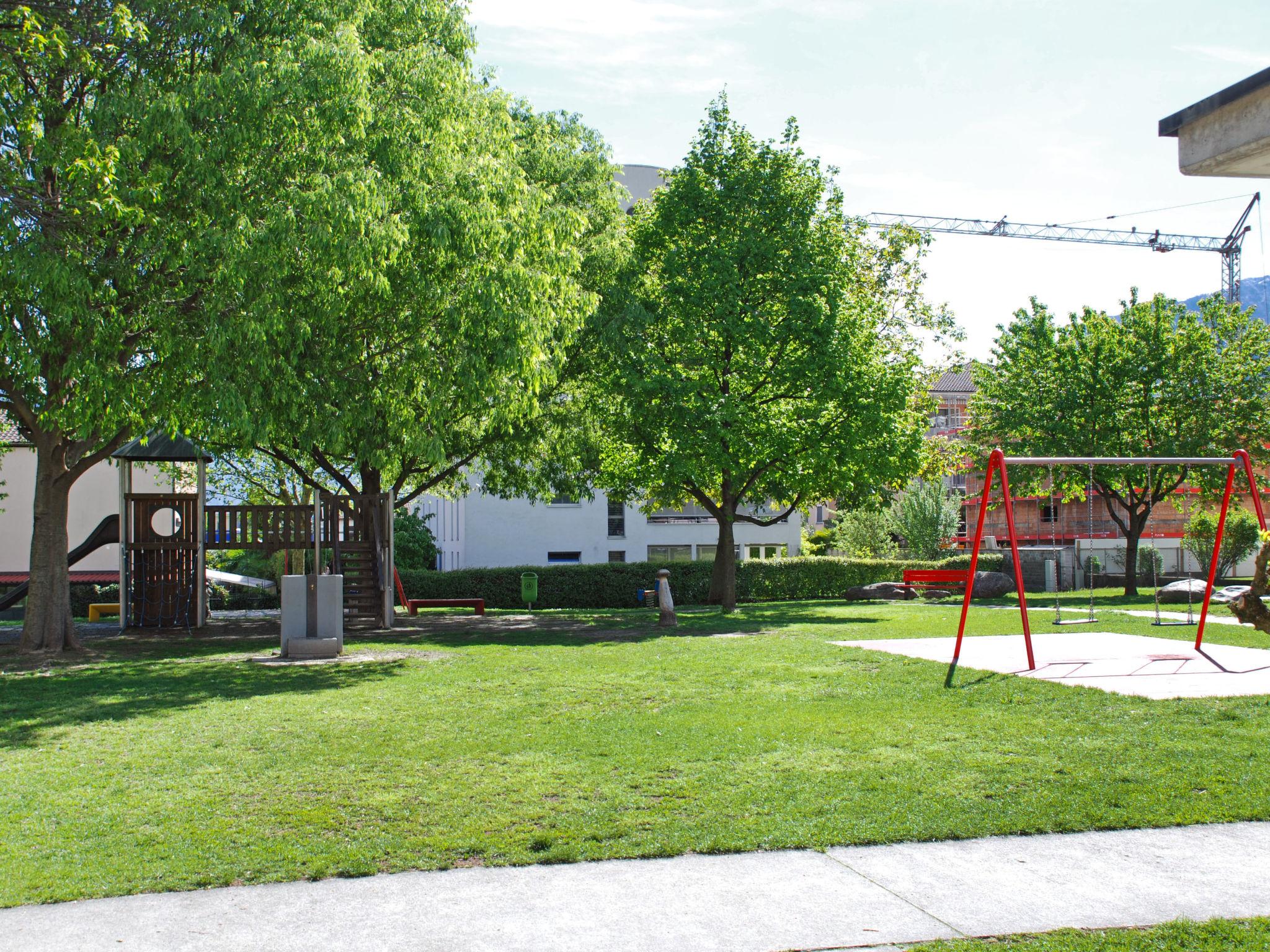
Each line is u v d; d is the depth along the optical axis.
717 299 23.39
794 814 6.10
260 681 12.18
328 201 12.63
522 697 10.54
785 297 23.84
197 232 12.82
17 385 14.53
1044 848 5.54
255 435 13.50
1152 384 31.88
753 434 23.62
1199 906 4.68
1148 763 7.20
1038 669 11.92
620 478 27.20
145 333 13.65
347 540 21.62
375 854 5.46
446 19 18.16
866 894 4.86
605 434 24.97
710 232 24.44
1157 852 5.46
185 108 12.76
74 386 13.75
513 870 5.24
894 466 24.39
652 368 22.52
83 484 33.06
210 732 8.77
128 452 20.69
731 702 9.95
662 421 23.00
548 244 17.31
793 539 43.00
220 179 12.98
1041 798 6.39
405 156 14.43
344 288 13.79
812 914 4.61
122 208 11.27
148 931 4.47
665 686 11.08
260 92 12.82
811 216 24.45
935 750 7.71
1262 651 13.55
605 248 22.45
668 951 4.23
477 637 18.14
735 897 4.84
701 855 5.46
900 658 13.02
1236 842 5.60
